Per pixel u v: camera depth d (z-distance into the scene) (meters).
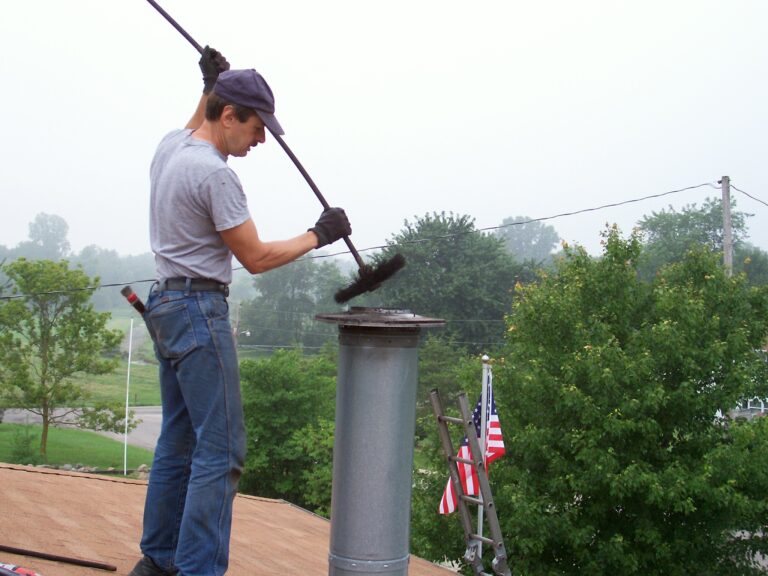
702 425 14.20
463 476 7.57
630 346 14.05
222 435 2.58
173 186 2.53
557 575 13.48
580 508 13.87
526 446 14.16
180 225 2.54
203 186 2.49
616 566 13.45
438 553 15.47
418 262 44.72
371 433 2.72
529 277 45.97
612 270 15.18
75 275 32.94
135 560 3.76
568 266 16.14
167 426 2.85
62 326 33.19
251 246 2.54
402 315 2.80
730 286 15.22
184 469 2.86
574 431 13.39
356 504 2.73
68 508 4.82
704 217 60.97
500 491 13.83
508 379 15.05
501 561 3.62
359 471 2.73
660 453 13.53
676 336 13.59
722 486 12.66
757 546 14.37
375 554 2.72
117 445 42.00
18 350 33.22
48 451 38.59
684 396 13.54
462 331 44.19
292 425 28.25
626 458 13.55
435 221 45.34
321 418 26.92
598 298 15.37
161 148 2.71
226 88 2.62
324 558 5.51
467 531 4.07
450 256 44.88
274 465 28.59
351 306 2.91
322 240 2.72
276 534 6.16
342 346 2.79
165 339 2.58
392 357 2.73
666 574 14.01
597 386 13.43
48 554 3.42
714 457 12.94
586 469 13.66
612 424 12.86
